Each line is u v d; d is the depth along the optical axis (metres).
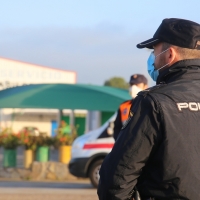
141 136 4.93
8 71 77.31
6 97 27.41
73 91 28.09
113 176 4.96
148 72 5.72
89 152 20.86
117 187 4.95
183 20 5.31
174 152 4.87
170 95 5.04
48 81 79.00
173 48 5.29
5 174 25.23
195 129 4.96
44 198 18.23
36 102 27.31
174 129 4.90
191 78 5.23
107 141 20.86
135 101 5.14
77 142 21.31
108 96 27.78
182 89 5.11
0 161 32.31
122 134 5.05
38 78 78.62
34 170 25.03
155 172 4.96
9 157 25.50
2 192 19.56
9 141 25.53
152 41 5.42
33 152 25.88
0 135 25.83
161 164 4.89
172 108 4.96
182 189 4.83
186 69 5.26
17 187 21.41
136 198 5.05
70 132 27.45
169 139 4.88
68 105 27.48
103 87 30.45
